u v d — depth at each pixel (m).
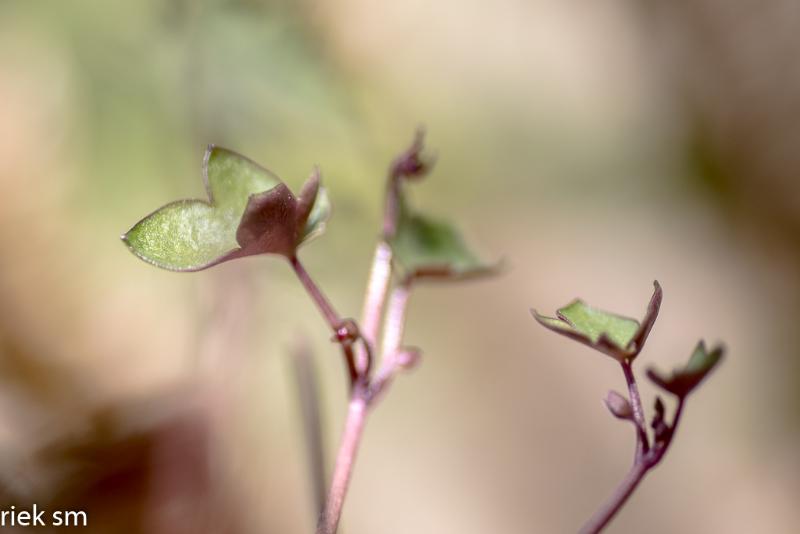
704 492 0.34
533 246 0.36
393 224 0.15
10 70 0.27
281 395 0.26
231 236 0.13
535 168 0.36
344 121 0.30
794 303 0.39
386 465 0.30
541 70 0.37
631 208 0.38
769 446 0.35
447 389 0.32
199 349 0.25
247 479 0.25
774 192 0.40
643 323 0.13
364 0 0.33
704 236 0.39
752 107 0.40
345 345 0.14
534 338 0.34
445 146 0.34
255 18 0.28
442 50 0.34
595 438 0.34
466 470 0.31
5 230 0.27
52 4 0.28
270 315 0.26
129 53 0.28
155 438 0.24
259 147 0.28
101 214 0.27
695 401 0.36
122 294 0.27
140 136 0.27
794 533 0.34
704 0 0.40
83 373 0.26
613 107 0.38
